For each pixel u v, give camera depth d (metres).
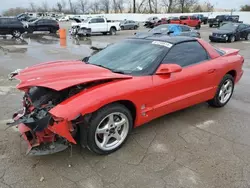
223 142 3.58
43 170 2.88
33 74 3.16
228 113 4.62
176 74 3.70
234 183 2.74
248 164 3.08
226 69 4.57
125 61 3.73
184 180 2.77
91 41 19.42
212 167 3.01
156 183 2.72
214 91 4.52
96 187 2.64
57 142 2.90
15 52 12.40
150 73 3.46
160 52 3.70
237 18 40.34
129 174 2.85
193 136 3.73
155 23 36.59
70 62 3.82
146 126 3.99
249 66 9.59
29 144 2.87
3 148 3.27
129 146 3.40
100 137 3.13
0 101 5.00
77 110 2.65
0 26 19.80
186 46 4.04
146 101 3.35
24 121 2.78
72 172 2.85
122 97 3.02
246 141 3.63
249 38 21.50
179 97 3.83
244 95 5.75
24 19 38.34
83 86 2.97
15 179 2.72
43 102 2.96
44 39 20.17
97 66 3.58
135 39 4.31
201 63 4.18
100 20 25.64
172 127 3.99
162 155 3.22
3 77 7.02
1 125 3.91
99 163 3.03
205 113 4.58
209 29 35.25
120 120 3.23
